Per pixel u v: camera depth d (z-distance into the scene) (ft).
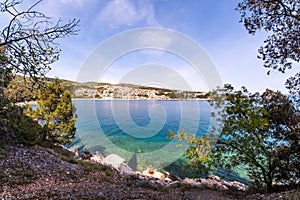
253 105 22.79
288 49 19.71
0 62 14.30
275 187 21.86
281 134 22.25
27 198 11.66
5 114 22.54
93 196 13.79
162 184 23.56
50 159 22.24
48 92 37.45
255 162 21.83
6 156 18.92
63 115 39.40
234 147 22.58
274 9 19.08
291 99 21.76
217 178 32.35
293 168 20.43
